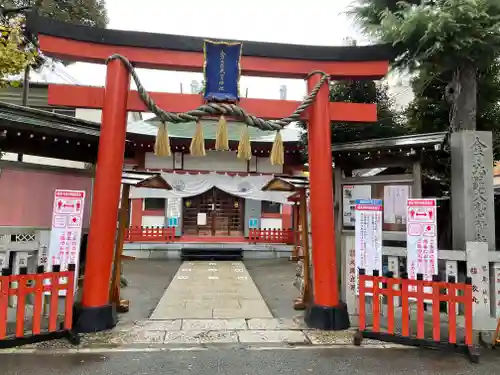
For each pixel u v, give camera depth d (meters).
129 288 8.02
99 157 5.20
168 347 4.40
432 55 6.49
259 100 5.75
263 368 3.84
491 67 7.36
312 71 5.80
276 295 7.44
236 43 5.43
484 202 5.67
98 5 9.96
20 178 6.18
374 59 5.87
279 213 15.88
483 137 5.75
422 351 4.34
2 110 5.73
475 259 4.65
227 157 13.69
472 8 5.65
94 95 5.45
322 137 5.59
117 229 6.11
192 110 5.34
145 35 5.47
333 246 5.43
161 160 13.23
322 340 4.71
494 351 4.38
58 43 5.29
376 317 4.66
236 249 13.54
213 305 6.53
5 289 4.20
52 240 5.18
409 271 5.02
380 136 7.89
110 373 3.66
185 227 16.36
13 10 8.20
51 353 4.13
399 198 6.49
